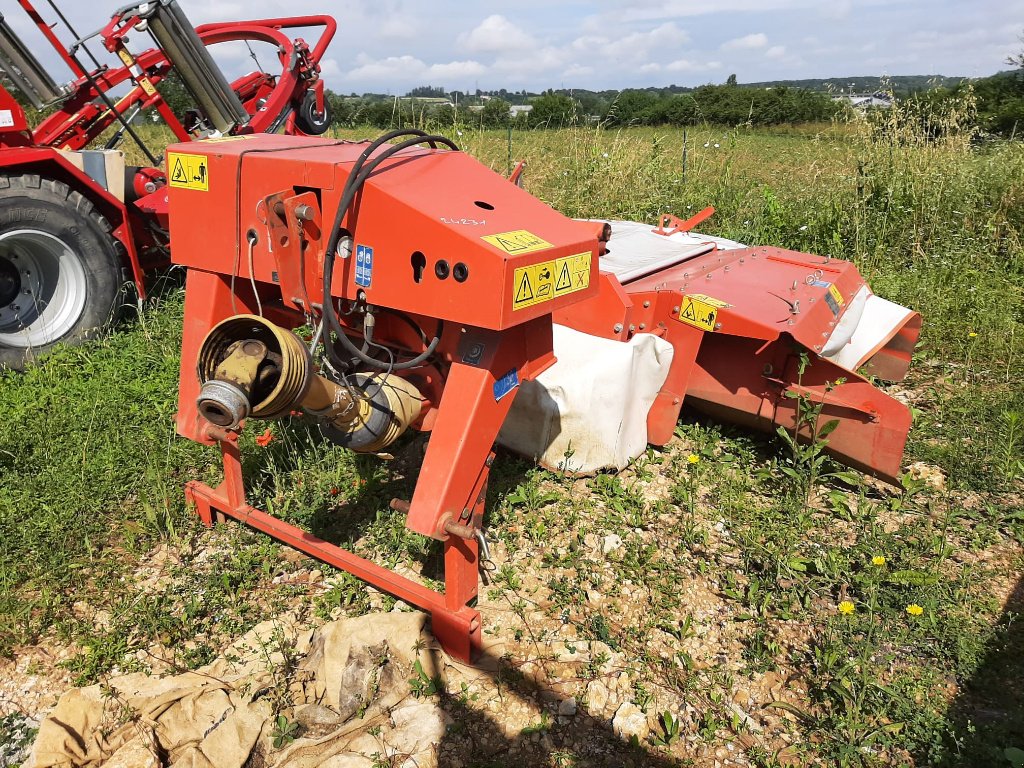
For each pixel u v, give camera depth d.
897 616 2.74
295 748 2.18
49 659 2.59
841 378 3.29
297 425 3.81
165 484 3.43
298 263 2.36
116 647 2.58
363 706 2.34
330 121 6.68
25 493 3.30
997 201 7.07
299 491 3.35
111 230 4.89
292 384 2.14
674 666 2.56
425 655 2.44
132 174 5.44
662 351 3.56
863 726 2.31
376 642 2.45
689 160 9.44
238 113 5.33
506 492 3.39
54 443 3.71
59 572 2.93
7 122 4.60
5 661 2.56
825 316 3.64
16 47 4.72
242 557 2.97
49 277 4.80
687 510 3.36
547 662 2.53
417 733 2.24
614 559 3.01
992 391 4.52
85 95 5.11
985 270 6.29
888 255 6.84
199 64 4.94
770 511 3.34
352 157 2.42
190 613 2.71
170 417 3.96
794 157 10.17
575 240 2.33
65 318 4.77
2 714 2.37
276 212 2.26
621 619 2.76
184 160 2.61
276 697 2.36
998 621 2.75
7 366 4.47
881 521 3.33
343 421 2.38
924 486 3.52
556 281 2.24
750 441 3.85
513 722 2.30
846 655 2.58
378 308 2.52
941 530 3.25
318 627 2.65
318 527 3.17
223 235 2.60
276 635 2.60
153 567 3.01
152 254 5.58
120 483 3.45
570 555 3.01
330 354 2.32
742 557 3.09
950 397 4.50
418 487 2.27
